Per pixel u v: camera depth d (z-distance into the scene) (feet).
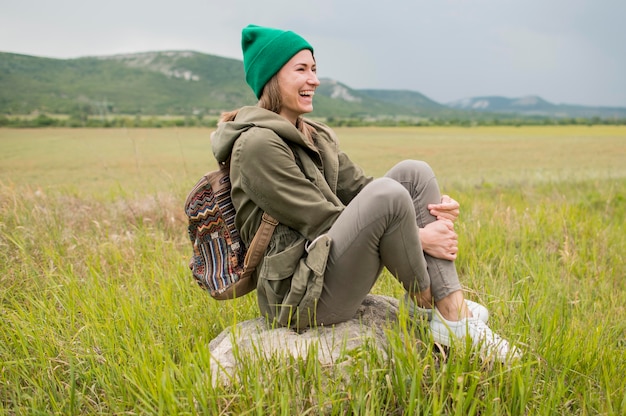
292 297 6.73
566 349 7.18
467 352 6.14
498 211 18.53
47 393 6.64
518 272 11.91
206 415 5.57
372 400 5.62
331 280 6.66
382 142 169.78
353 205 6.46
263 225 6.86
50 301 9.00
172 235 15.71
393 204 6.20
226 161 7.27
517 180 44.57
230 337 6.97
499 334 7.51
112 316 8.25
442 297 7.06
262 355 6.61
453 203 7.29
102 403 6.50
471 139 186.70
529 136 205.67
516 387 6.01
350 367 6.18
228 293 7.25
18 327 7.58
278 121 6.91
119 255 11.85
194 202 7.32
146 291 9.52
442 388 5.49
